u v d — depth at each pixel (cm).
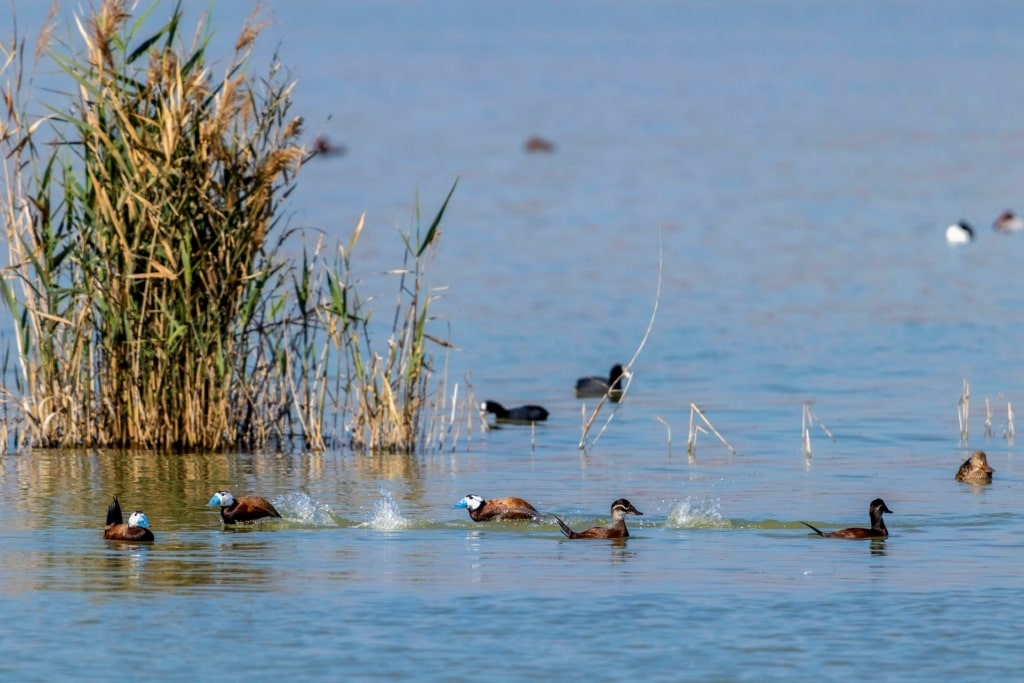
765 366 6775
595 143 18225
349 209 12062
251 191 4906
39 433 5006
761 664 2806
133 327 4969
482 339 7381
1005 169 15275
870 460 4875
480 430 5538
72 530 3828
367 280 8688
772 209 12475
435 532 3838
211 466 4731
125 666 2786
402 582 3319
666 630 2989
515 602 3164
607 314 8038
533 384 6462
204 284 4950
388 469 4728
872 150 16988
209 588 3262
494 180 14550
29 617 3058
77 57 4981
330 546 3672
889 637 2947
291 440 5197
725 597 3203
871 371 6638
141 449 4997
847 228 11444
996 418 5638
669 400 6109
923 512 4062
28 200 4894
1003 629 2992
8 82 4844
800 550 3631
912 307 8231
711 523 3919
